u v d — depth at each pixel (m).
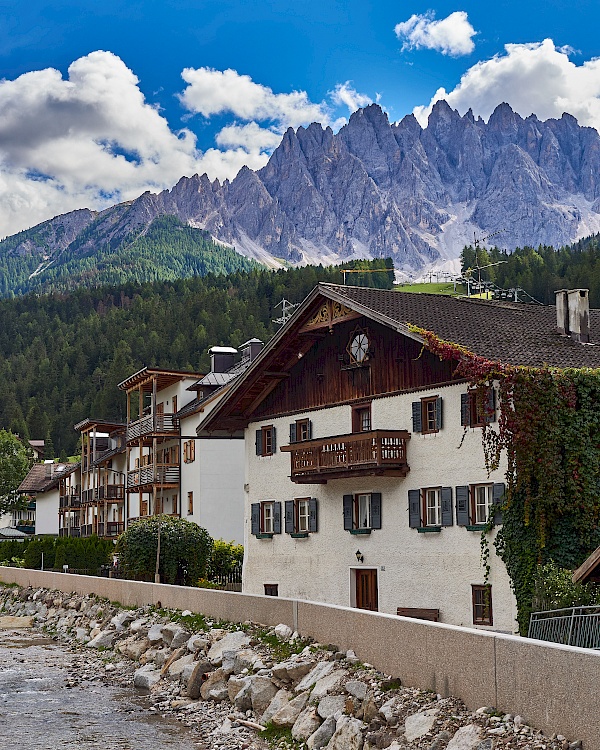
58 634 40.06
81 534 83.00
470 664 15.34
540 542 28.50
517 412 28.52
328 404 37.88
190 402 65.88
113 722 22.61
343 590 36.62
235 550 49.72
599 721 12.23
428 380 33.25
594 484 28.58
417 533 33.38
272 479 40.94
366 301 35.47
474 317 35.88
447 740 14.43
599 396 29.08
